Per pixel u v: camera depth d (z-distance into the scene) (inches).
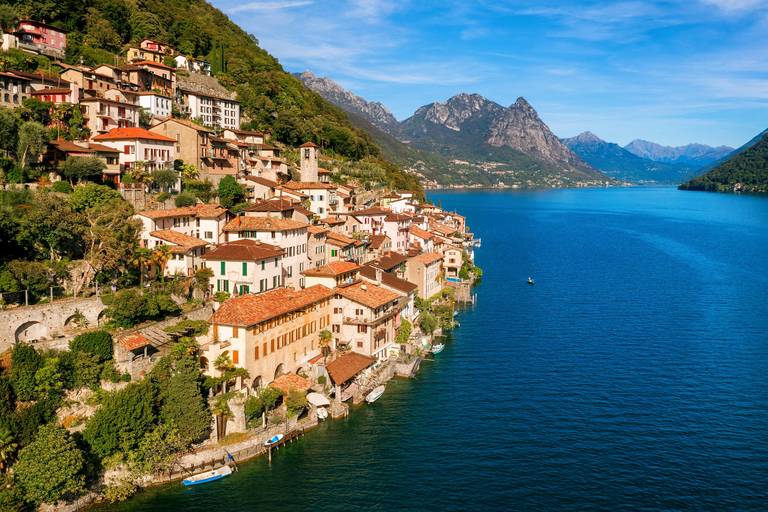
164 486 2699.3
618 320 5506.9
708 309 5935.0
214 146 5831.7
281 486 2755.9
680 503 2662.4
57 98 5187.0
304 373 3666.3
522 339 4909.0
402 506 2632.9
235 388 3129.9
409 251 6373.0
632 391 3821.4
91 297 3075.8
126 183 4468.5
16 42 6072.8
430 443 3159.5
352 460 2987.2
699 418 3444.9
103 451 2605.8
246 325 3102.9
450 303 5915.4
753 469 2923.2
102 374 2837.1
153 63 7135.8
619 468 2930.6
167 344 3191.4
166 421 2783.0
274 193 5940.0
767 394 3777.1
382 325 4185.5
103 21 7785.4
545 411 3533.5
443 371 4180.6
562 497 2704.2
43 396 2664.9
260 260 3848.4
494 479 2842.0
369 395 3634.4
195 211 4392.2
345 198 7367.1
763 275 7795.3
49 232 3348.9
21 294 3031.5
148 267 3688.5
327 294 3934.5
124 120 5531.5
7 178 3843.5
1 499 2258.9
